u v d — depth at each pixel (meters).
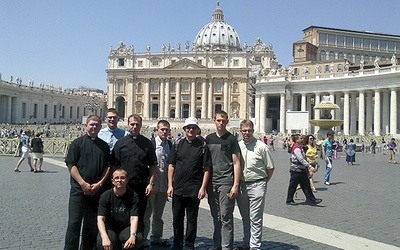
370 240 7.50
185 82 106.75
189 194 6.72
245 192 6.91
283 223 8.75
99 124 6.30
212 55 105.56
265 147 6.91
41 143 17.12
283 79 61.28
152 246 7.15
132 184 6.54
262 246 7.10
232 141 6.74
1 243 6.91
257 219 6.75
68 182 14.19
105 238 5.78
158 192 7.24
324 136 35.06
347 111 55.47
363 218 9.24
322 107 35.12
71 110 112.31
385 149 34.44
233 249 7.00
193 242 6.83
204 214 9.63
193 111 105.38
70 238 6.13
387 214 9.66
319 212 9.88
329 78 56.94
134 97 108.88
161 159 7.36
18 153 26.02
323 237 7.69
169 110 106.81
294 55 84.19
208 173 6.70
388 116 54.97
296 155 10.64
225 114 6.79
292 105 62.44
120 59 110.00
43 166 19.66
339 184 14.81
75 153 6.17
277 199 11.61
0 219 8.61
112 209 6.01
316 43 89.12
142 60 108.81
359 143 39.59
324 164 23.64
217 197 6.70
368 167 21.88
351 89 54.75
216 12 148.12
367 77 51.94
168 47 108.12
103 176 6.26
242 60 104.25
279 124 66.56
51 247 6.75
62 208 9.79
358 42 91.88
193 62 104.19
